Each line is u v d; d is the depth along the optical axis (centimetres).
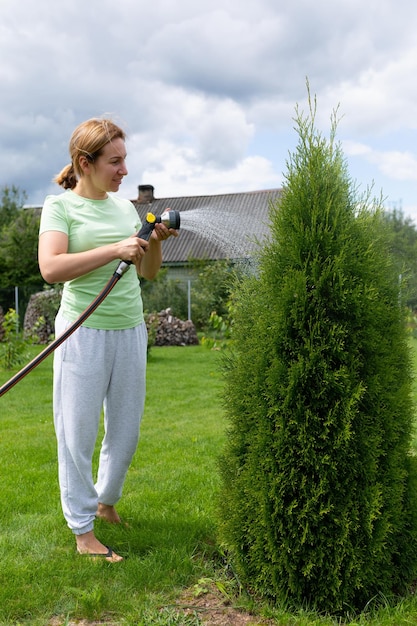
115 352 334
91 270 306
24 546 352
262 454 289
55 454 577
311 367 278
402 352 301
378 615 277
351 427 280
